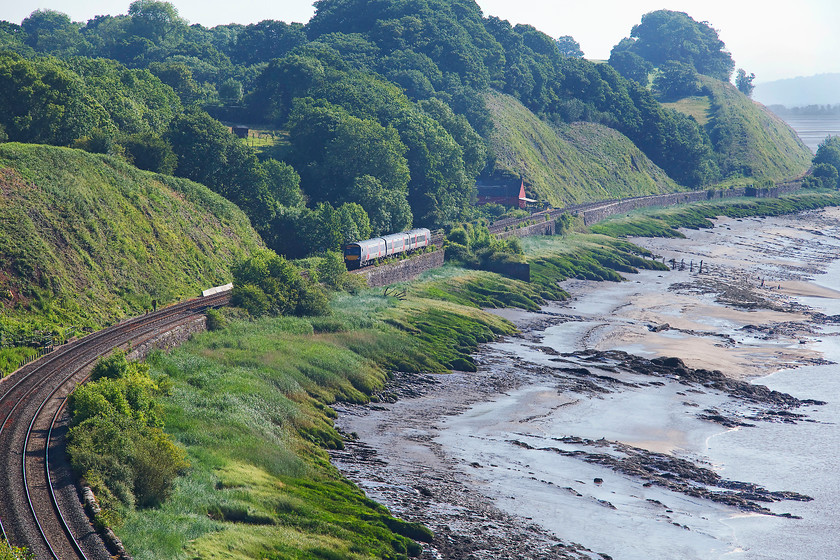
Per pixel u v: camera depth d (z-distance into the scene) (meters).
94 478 41.75
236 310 88.50
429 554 46.12
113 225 94.69
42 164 94.50
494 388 83.69
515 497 56.16
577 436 70.50
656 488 60.03
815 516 57.00
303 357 78.38
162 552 37.62
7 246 78.56
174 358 70.19
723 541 52.16
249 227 122.12
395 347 89.38
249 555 40.19
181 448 50.81
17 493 39.41
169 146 122.50
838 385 90.88
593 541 50.47
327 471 56.66
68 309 78.19
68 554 34.78
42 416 50.28
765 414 79.75
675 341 108.38
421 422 71.94
